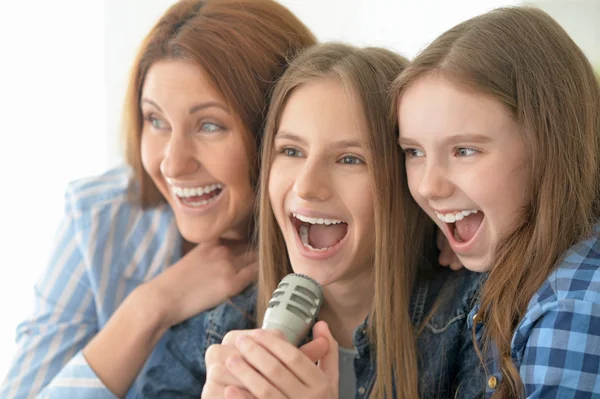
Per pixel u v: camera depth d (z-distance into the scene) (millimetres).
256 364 875
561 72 956
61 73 2475
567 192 941
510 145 922
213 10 1274
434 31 2418
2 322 2398
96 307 1575
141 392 1306
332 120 1045
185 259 1410
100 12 2451
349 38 2441
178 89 1244
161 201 1551
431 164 957
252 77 1253
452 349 1118
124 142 1518
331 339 1008
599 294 848
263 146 1174
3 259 2459
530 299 921
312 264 1103
